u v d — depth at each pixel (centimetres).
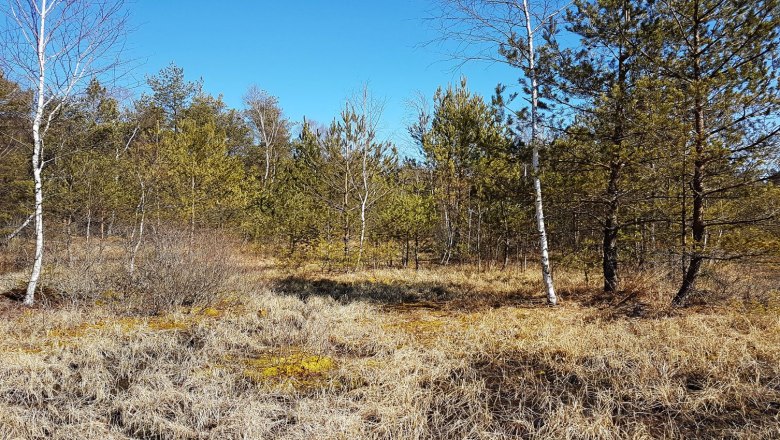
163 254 900
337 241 1684
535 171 891
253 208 1828
